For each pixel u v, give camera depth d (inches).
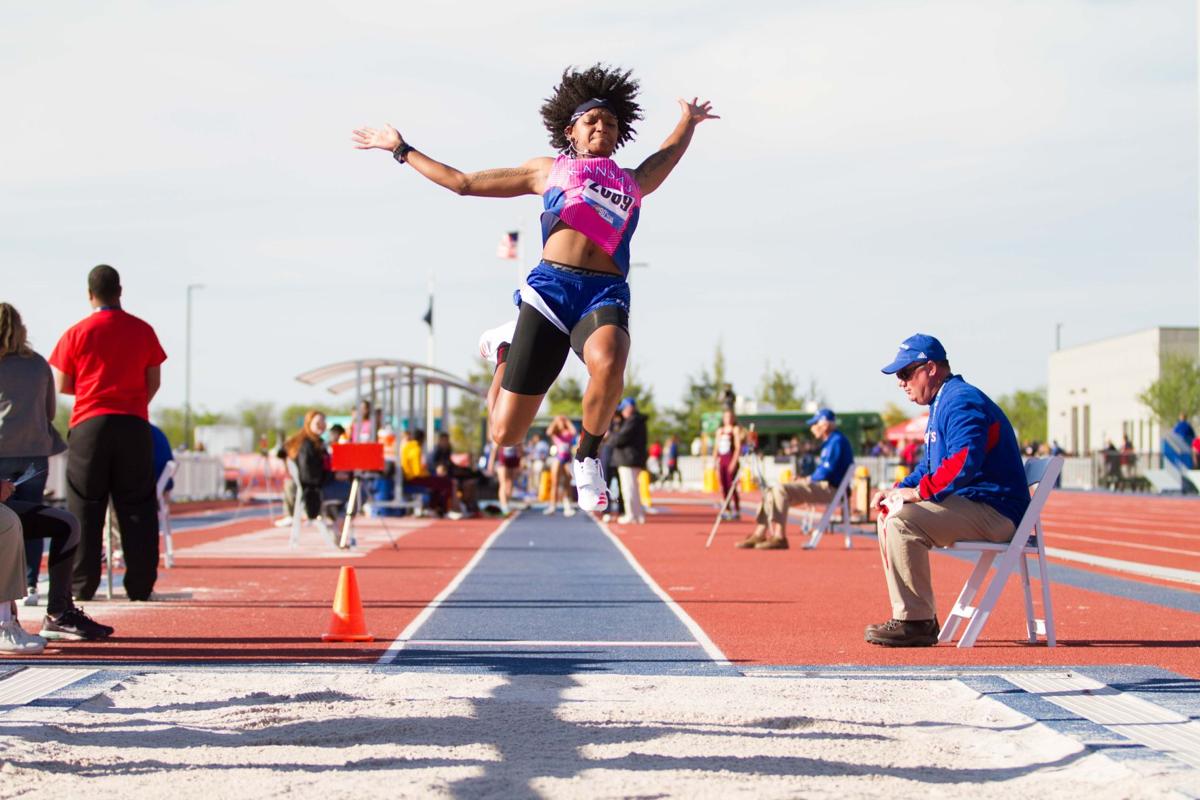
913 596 305.9
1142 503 1418.6
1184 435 1717.5
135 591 391.2
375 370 1015.6
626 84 227.8
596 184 215.9
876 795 164.4
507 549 664.4
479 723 207.0
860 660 282.8
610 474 1043.3
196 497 1390.3
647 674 257.8
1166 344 2395.4
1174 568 542.0
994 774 177.6
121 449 377.4
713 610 382.3
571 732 200.8
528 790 165.8
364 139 229.8
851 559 594.6
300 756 184.9
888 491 315.9
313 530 850.1
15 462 318.0
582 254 216.1
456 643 307.0
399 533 813.2
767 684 243.6
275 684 241.0
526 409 220.4
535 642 309.3
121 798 160.9
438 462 1044.5
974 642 306.8
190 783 168.9
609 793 164.2
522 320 215.9
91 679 243.1
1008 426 311.9
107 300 372.2
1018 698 228.4
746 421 2304.4
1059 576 511.5
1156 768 176.1
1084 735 198.1
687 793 164.4
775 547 660.1
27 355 322.7
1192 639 319.6
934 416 312.0
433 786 167.0
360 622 311.0
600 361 206.5
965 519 303.0
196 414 3577.8
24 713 211.5
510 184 223.9
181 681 243.6
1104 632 333.4
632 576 501.0
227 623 345.1
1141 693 233.8
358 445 692.7
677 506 1326.3
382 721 206.7
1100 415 2714.1
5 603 282.7
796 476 1378.0
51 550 307.0
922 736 200.2
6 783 167.0
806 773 176.7
